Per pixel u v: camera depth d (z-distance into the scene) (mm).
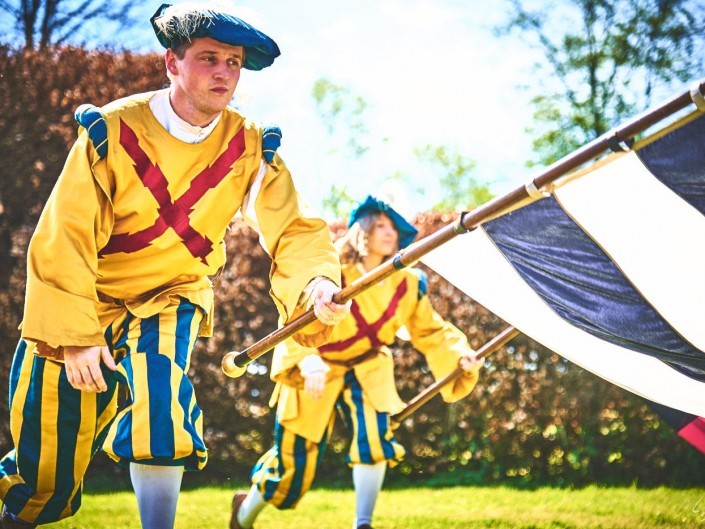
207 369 8859
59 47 10117
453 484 8703
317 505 7035
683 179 3098
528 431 8695
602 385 8562
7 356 8789
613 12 15094
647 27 14938
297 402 5430
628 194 3234
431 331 5738
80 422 3646
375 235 5418
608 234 3412
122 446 3268
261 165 3625
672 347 3814
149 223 3516
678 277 3482
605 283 3625
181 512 6613
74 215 3369
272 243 3609
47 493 3746
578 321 3855
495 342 5633
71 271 3338
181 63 3404
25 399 3625
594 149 2967
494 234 3594
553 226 3473
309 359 5242
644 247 3414
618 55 15070
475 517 6359
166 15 3375
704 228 3264
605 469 8555
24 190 9320
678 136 2988
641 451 8477
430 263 3955
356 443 5336
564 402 8625
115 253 3555
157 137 3447
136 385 3363
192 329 3607
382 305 5492
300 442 5414
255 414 8898
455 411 8820
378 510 6836
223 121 3561
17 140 9422
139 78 9984
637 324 3752
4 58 9633
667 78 14977
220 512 6613
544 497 7477
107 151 3404
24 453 3668
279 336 3635
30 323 3322
